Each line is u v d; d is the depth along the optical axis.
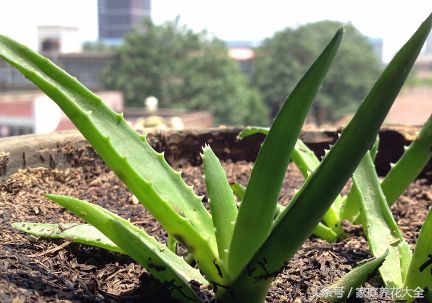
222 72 7.36
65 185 0.82
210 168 0.50
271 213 0.44
